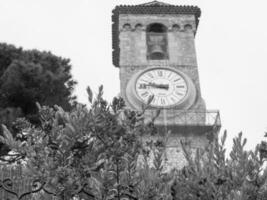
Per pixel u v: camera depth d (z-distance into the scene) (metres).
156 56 38.03
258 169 9.00
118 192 8.23
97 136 8.72
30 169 8.32
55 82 30.88
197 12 39.38
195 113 33.25
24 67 30.19
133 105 33.78
